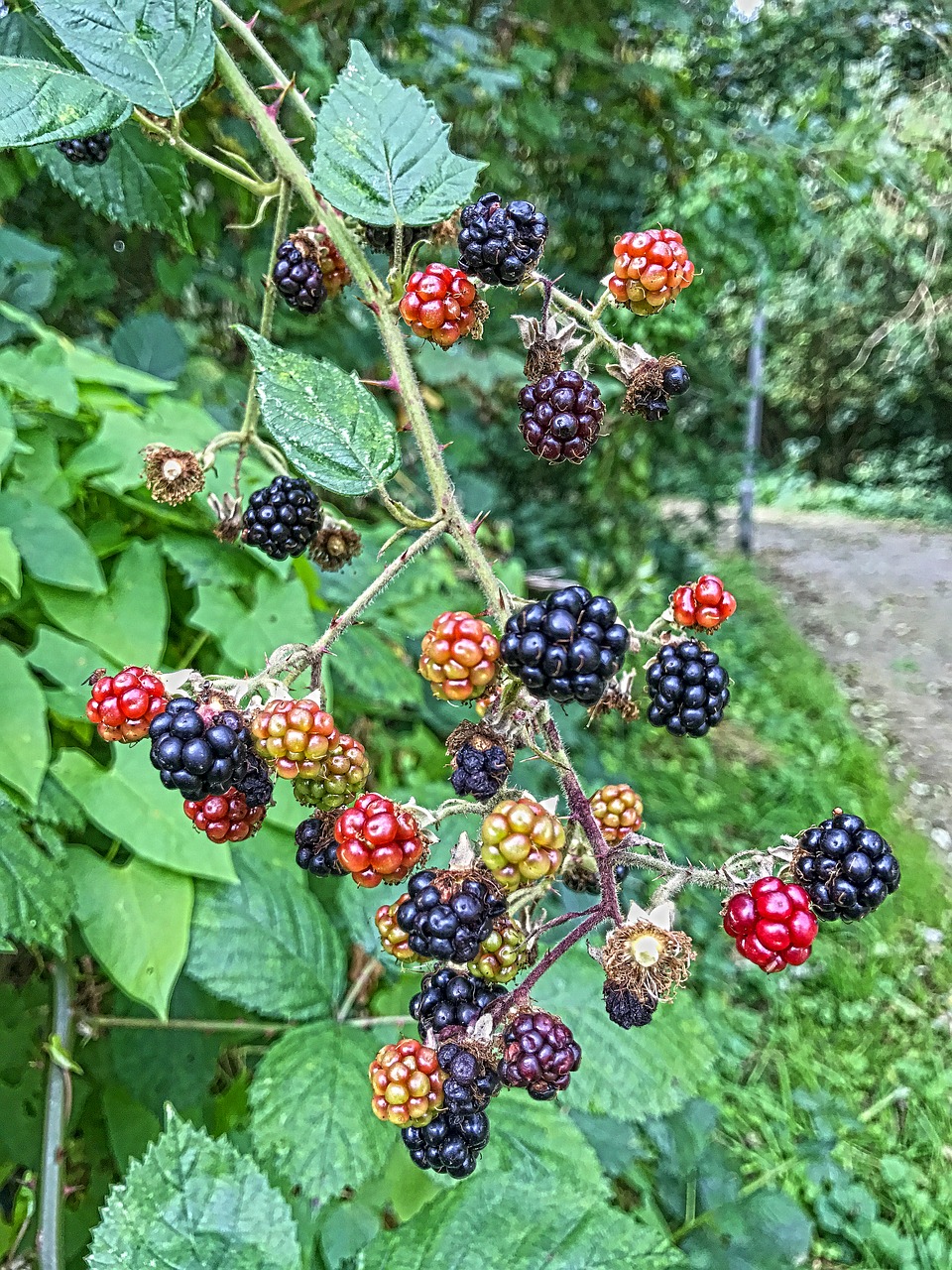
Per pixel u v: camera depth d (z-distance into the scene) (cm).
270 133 19
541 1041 16
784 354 304
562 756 17
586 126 78
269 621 30
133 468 29
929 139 117
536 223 17
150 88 18
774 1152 56
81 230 50
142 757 26
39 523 27
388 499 17
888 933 85
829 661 174
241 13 41
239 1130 30
